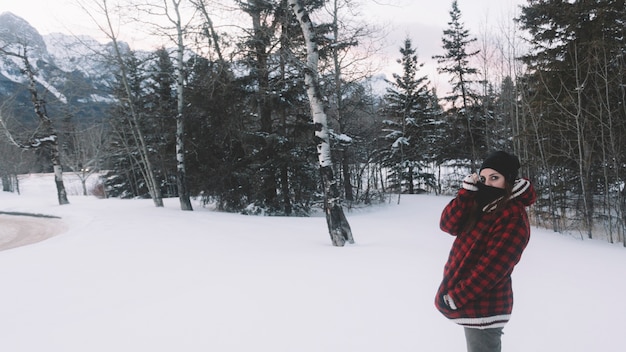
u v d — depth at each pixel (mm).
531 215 14594
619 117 11750
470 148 29500
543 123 13648
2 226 16750
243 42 13008
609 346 3225
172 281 5281
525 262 6523
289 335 3445
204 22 14242
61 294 4887
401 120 29141
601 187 14641
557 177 15008
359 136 21484
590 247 8938
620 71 10844
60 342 3467
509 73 15969
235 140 16891
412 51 28938
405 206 19875
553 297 4527
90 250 7688
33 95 21797
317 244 8203
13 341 3520
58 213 18641
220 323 3762
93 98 22094
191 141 18016
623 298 4453
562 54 13062
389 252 6902
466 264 2031
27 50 21422
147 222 12164
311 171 17344
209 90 15648
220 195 18125
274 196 17562
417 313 3861
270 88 14727
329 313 3924
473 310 1994
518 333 3510
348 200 20297
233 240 8578
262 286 4898
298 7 8258
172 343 3361
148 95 22219
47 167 62531
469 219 2086
